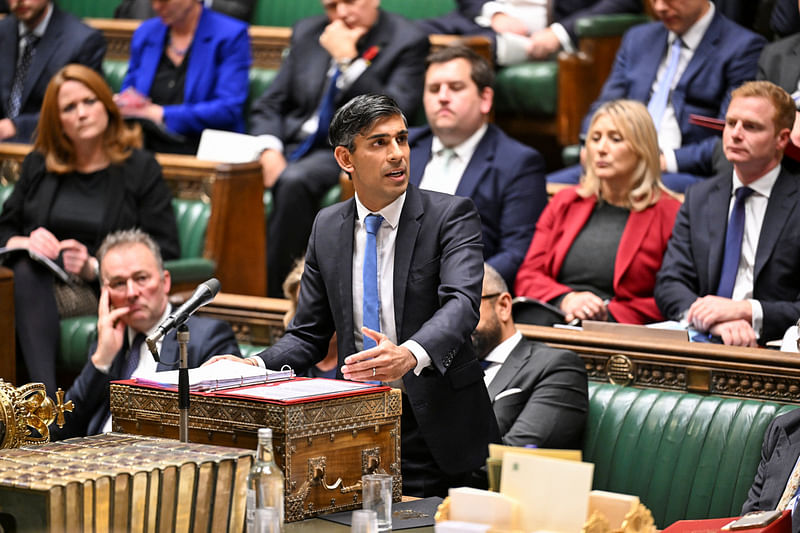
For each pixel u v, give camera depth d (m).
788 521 8.29
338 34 19.42
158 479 7.77
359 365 8.82
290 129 20.25
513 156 16.53
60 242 17.22
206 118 20.61
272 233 18.89
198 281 17.25
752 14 19.47
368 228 9.87
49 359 16.33
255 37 22.27
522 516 6.97
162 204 17.67
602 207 15.54
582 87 20.52
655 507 11.45
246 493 8.22
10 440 9.55
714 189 14.55
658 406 11.73
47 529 7.35
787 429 10.25
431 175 16.83
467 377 10.20
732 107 14.09
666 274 14.61
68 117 17.31
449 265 9.65
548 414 11.71
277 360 10.16
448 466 10.17
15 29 21.56
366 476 8.01
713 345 11.89
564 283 15.55
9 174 19.25
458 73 16.44
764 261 14.00
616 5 21.14
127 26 23.31
